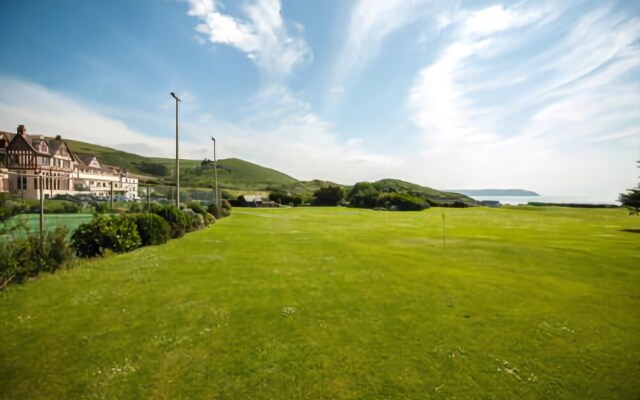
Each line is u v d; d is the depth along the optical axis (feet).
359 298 18.25
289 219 85.05
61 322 14.46
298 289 19.99
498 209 148.56
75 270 24.57
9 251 20.94
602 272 25.23
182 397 9.12
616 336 13.35
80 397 9.12
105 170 193.57
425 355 11.60
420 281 22.12
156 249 34.86
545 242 42.60
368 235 50.21
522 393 9.40
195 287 20.26
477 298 18.38
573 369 10.74
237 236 47.32
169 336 13.03
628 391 9.50
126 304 16.96
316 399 9.04
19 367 10.65
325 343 12.50
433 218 92.73
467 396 9.23
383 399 9.05
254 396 9.17
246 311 16.01
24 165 112.06
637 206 79.30
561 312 16.20
